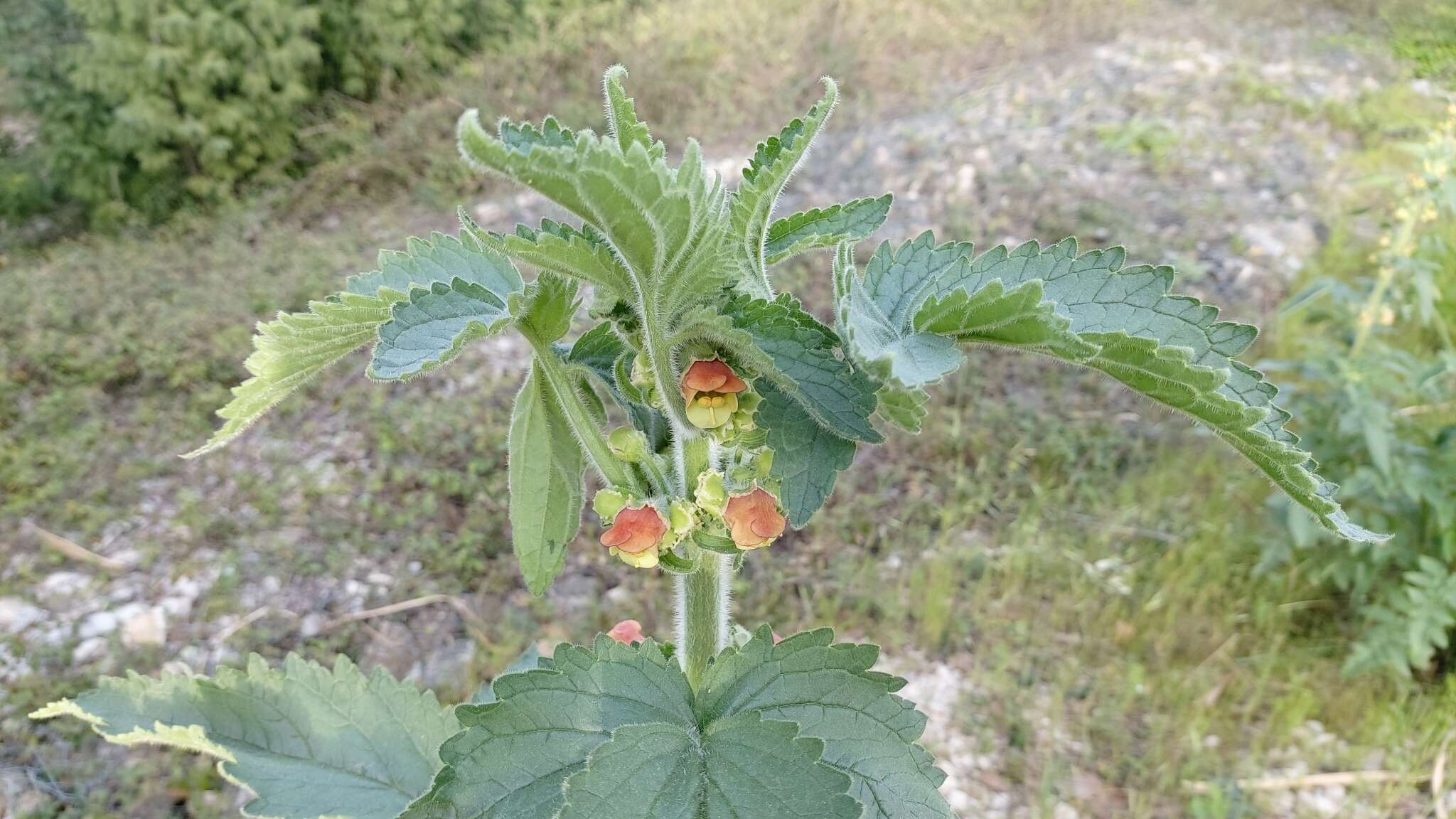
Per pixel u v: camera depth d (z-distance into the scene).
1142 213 7.96
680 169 1.09
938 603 5.06
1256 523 5.51
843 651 1.44
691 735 1.37
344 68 10.30
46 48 8.94
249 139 9.56
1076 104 9.66
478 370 6.86
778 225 1.57
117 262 8.09
